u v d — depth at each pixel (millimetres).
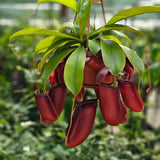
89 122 788
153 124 2721
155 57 1910
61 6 3139
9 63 2771
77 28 854
